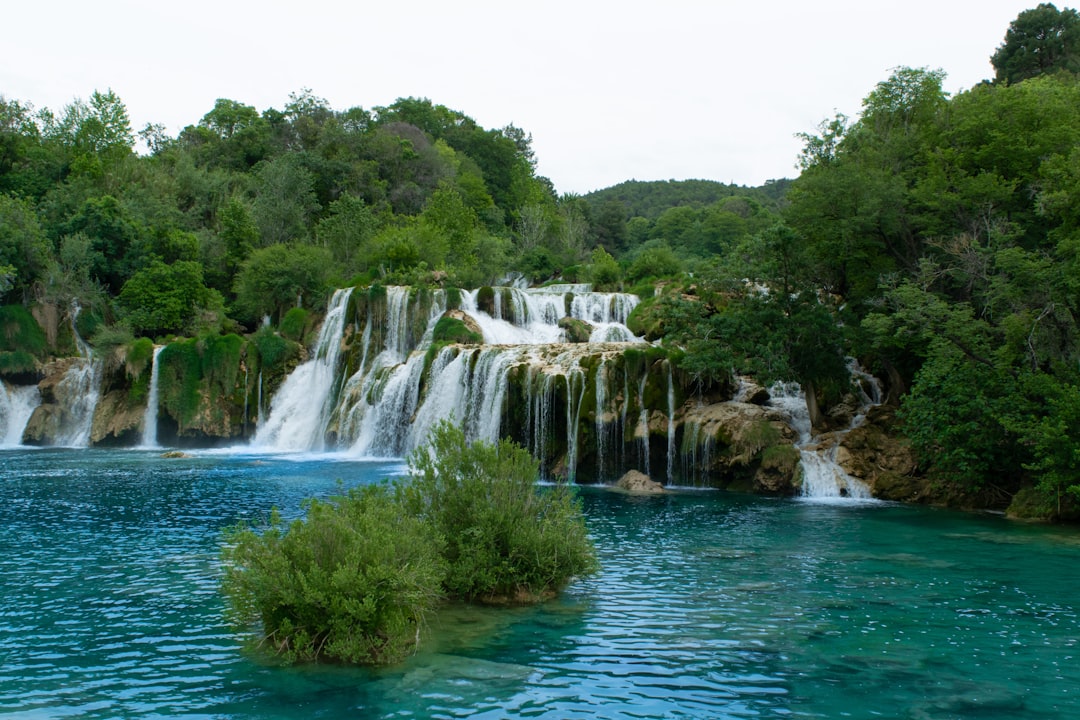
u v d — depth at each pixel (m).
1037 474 27.23
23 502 27.05
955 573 17.83
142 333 57.66
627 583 16.64
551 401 35.66
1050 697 10.59
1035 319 26.83
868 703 10.34
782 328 33.25
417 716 9.71
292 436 48.97
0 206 57.75
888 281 32.34
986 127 34.44
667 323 37.12
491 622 13.62
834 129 41.22
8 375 51.62
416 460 16.00
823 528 23.56
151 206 71.44
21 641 12.61
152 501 27.25
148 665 11.50
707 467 33.19
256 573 12.25
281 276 59.69
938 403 28.16
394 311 50.25
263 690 10.52
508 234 96.44
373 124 109.75
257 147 97.12
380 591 12.01
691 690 10.71
